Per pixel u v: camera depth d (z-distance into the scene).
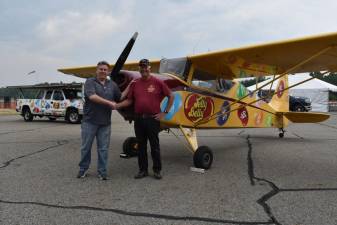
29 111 14.24
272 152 6.40
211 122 5.82
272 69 6.28
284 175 4.49
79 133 9.35
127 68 7.99
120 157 5.65
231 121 6.45
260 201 3.36
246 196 3.52
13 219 2.80
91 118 4.11
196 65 5.58
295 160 5.57
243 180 4.21
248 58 5.52
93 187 3.81
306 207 3.18
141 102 4.14
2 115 19.09
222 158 5.77
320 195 3.57
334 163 5.32
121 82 4.62
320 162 5.40
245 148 6.90
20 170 4.62
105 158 4.17
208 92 5.70
